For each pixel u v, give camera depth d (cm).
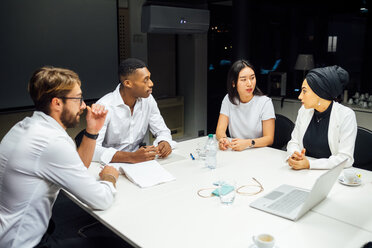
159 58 559
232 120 285
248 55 509
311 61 558
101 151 214
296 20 627
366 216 146
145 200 164
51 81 139
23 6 372
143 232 135
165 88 577
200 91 571
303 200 160
